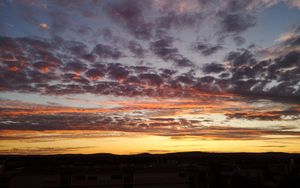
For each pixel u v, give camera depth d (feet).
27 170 129.18
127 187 126.21
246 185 171.12
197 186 134.92
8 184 124.57
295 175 182.39
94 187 123.13
